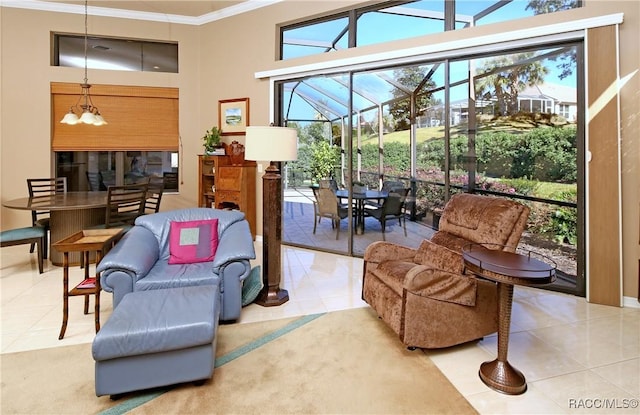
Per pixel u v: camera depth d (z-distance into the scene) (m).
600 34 2.94
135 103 5.66
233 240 2.81
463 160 3.79
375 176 4.38
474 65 3.67
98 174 5.70
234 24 5.35
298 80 4.88
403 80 4.11
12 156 5.21
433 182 3.98
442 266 2.35
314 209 4.92
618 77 2.91
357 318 2.76
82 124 5.45
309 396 1.82
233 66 5.40
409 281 2.16
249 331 2.53
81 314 2.76
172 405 1.75
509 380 1.89
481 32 3.46
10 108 5.16
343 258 4.52
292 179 5.06
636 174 2.91
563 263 3.32
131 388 1.78
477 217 2.38
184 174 5.88
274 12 4.96
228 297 2.60
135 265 2.45
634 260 2.95
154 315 1.88
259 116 5.20
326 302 3.09
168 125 5.82
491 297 2.33
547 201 3.37
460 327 2.27
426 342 2.21
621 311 2.89
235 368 2.07
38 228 3.79
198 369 1.86
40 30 5.21
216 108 5.64
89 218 4.07
